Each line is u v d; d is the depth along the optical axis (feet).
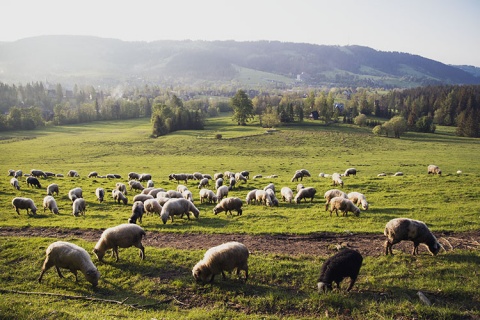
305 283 49.83
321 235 71.31
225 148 328.08
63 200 115.34
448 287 47.70
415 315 42.50
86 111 622.54
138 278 50.57
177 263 55.21
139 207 83.56
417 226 57.00
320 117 530.27
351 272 46.73
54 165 250.16
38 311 38.96
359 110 614.75
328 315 42.19
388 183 134.82
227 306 44.01
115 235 54.95
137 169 230.27
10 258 55.98
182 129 456.86
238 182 161.07
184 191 116.67
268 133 398.42
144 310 42.22
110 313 40.65
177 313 41.52
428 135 422.00
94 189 139.54
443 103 566.36
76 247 49.29
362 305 44.19
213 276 49.90
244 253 49.93
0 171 219.20
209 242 67.41
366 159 270.67
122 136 407.85
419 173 207.82
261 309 43.50
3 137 408.46
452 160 263.29
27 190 133.39
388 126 394.93
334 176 142.00
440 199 106.63
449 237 68.59
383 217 84.84
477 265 54.39
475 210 89.81
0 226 77.51
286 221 82.99
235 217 88.69
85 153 304.30
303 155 296.30
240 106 479.82
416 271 52.90
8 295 44.73
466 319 41.81
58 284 48.60
